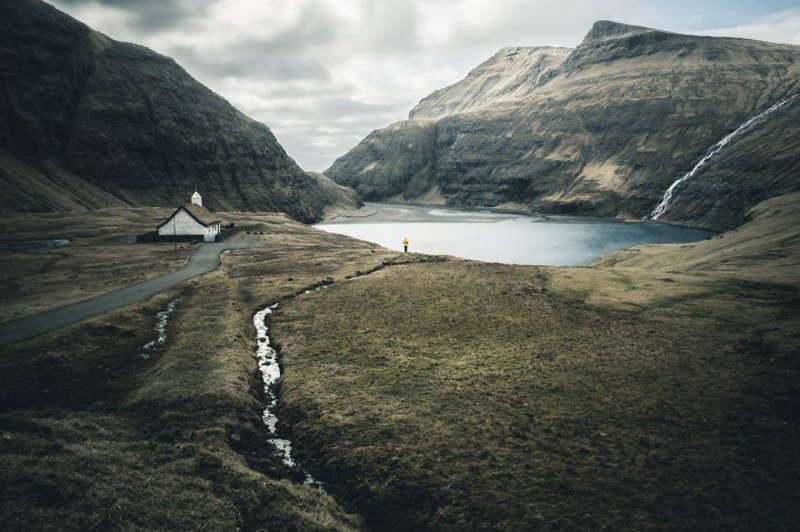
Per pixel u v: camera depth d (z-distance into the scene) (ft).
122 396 111.24
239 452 92.12
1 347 128.36
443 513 74.18
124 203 651.66
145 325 162.30
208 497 70.90
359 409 105.60
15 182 548.72
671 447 88.79
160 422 97.86
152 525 61.46
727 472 81.41
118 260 280.31
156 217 504.84
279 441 99.25
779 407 101.76
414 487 80.33
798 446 88.28
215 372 121.08
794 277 187.32
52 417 95.96
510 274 233.35
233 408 105.60
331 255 305.53
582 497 76.28
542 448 89.45
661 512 72.74
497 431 95.09
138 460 78.69
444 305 183.11
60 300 183.11
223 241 381.40
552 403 106.52
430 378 120.78
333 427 99.14
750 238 293.84
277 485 79.05
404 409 105.09
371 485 81.66
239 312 179.73
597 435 93.30
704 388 111.55
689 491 77.10
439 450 89.45
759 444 89.15
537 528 70.28
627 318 163.73
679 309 167.94
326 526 70.08
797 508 72.90
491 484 79.71
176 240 368.07
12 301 180.96
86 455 75.20
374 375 123.65
